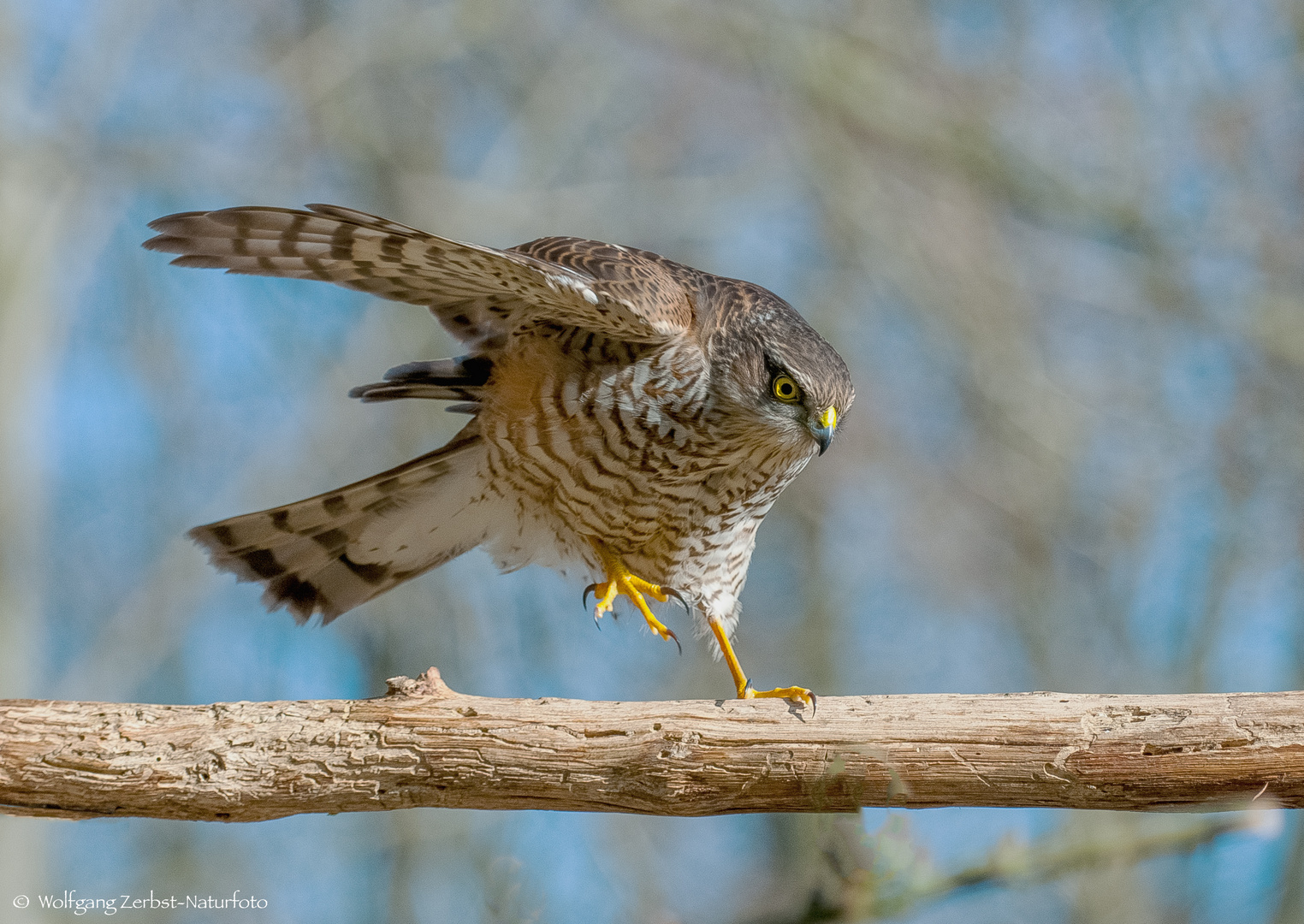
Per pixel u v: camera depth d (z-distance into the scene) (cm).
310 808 516
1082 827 941
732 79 1634
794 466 714
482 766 510
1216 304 1523
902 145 1589
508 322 696
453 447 718
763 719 514
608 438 669
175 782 502
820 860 391
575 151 1645
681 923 573
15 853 1266
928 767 504
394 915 1367
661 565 716
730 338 686
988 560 1678
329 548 756
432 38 1482
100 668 1441
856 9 1538
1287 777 485
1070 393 1580
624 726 514
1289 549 1473
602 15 1575
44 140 1370
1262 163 1552
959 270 1577
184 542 1498
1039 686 1568
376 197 1572
